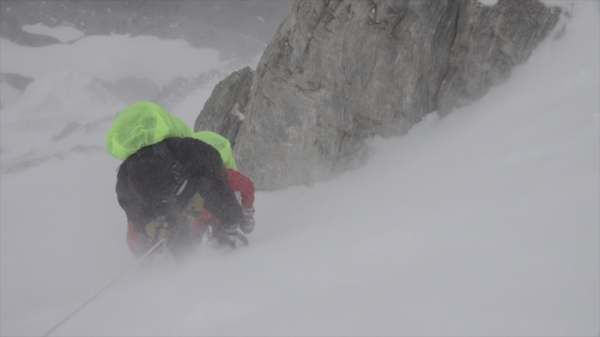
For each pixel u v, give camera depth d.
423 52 4.14
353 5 4.20
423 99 4.31
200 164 2.83
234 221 2.95
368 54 4.27
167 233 2.84
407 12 4.07
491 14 3.96
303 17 4.46
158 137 2.81
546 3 3.86
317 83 4.58
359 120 4.55
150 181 2.71
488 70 4.06
